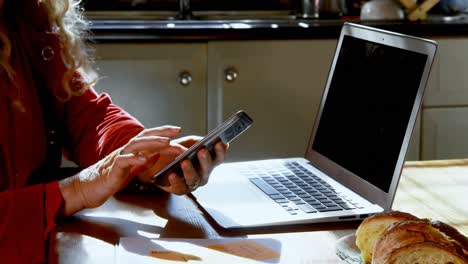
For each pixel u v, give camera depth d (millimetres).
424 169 1625
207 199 1423
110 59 2652
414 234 979
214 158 1390
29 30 1674
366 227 1099
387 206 1328
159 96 2713
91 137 1670
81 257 1163
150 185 1508
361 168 1442
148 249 1166
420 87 1317
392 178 1330
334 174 1540
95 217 1354
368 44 1531
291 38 2744
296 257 1141
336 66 1649
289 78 2773
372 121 1446
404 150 1315
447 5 3242
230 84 2742
